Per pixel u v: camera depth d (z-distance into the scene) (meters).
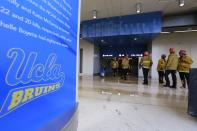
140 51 14.59
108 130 2.14
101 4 7.36
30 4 0.74
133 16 8.49
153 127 2.28
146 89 5.78
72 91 1.34
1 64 0.60
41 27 0.84
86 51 13.23
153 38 10.23
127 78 11.08
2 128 0.62
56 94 1.06
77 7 1.39
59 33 1.05
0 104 0.61
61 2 1.06
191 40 10.30
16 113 0.69
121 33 8.66
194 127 2.30
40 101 0.87
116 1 7.06
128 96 4.37
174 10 7.93
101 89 5.54
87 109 3.05
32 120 0.80
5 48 0.61
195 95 2.58
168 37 10.82
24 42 0.71
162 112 2.97
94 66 13.30
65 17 1.13
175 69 6.19
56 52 1.02
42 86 0.88
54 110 1.03
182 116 2.77
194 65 10.20
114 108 3.15
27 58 0.74
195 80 2.59
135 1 7.04
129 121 2.48
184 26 8.46
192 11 8.05
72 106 1.34
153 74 11.05
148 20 8.23
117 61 12.16
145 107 3.28
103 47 15.57
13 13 0.64
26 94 0.75
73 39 1.32
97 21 9.17
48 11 0.90
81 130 2.11
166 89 5.83
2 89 0.61
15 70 0.67
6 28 0.61
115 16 8.79
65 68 1.19
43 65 0.88
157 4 7.28
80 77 11.20
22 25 0.70
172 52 6.33
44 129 0.85
